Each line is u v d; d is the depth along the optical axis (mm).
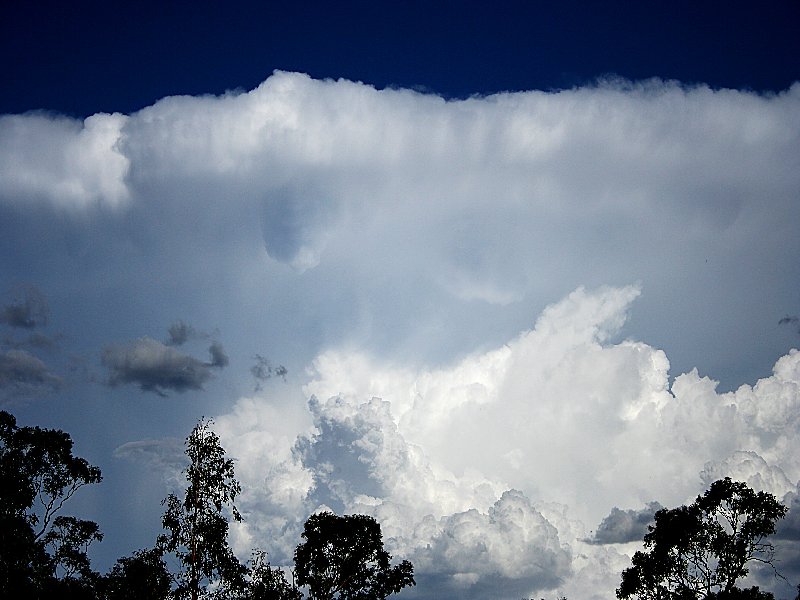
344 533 70750
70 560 66375
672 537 67750
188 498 64938
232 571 64562
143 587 63750
